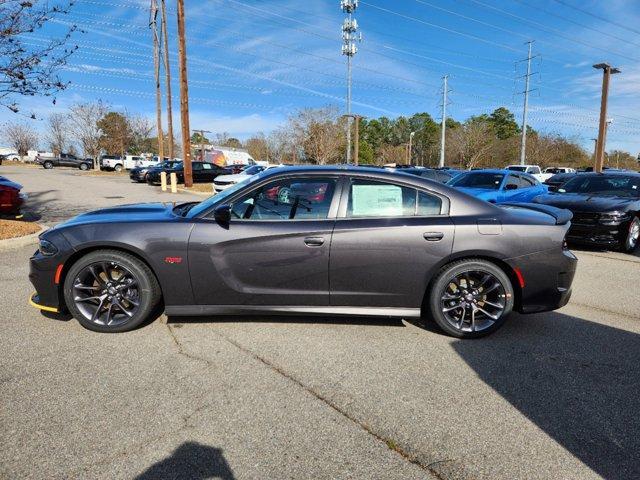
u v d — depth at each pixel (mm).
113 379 3146
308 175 4012
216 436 2537
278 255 3840
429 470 2303
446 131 66750
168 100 34094
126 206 4613
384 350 3740
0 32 7414
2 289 5164
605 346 3943
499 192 10312
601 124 23531
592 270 7062
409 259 3867
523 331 4262
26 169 44406
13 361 3389
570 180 10312
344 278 3891
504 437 2592
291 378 3221
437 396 3027
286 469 2283
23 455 2340
